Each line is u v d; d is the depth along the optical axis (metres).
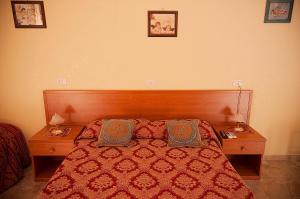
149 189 1.75
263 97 3.06
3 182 2.52
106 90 2.95
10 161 2.65
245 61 2.94
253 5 2.76
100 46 2.85
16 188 2.59
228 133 2.75
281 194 2.50
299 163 3.16
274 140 3.22
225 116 3.04
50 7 2.70
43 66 2.89
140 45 2.86
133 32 2.81
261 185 2.66
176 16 2.76
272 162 3.18
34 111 3.04
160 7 2.75
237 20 2.80
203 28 2.82
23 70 2.89
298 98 3.07
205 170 2.00
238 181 1.85
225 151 2.65
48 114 2.99
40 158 2.81
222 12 2.77
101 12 2.74
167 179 1.88
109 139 2.46
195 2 2.74
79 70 2.92
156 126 2.71
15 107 3.01
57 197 1.67
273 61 2.94
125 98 2.97
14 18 2.71
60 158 3.09
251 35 2.85
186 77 2.98
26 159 3.05
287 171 2.96
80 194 1.70
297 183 2.70
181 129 2.54
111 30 2.80
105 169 2.02
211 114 3.04
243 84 3.01
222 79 2.99
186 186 1.79
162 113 3.04
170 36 2.83
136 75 2.96
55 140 2.58
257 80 3.00
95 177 1.90
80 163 2.11
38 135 2.70
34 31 2.77
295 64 2.96
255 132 2.83
